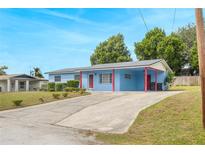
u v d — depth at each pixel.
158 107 10.77
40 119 10.83
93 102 14.82
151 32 42.25
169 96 13.46
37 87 39.06
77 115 11.29
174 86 29.73
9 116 11.95
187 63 40.88
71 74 27.27
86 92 20.95
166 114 9.52
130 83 24.38
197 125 7.74
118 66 22.20
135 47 43.97
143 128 8.16
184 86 29.02
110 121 9.58
